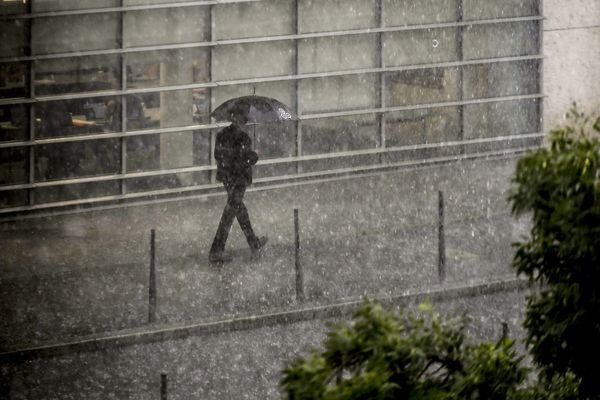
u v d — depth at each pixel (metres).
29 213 40.72
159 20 42.47
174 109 42.84
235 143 33.03
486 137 48.47
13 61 40.38
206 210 41.16
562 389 12.62
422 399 11.13
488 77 48.28
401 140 46.81
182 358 25.42
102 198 41.78
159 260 34.22
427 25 46.81
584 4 48.69
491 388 11.57
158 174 42.59
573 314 12.94
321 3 45.03
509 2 48.16
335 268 32.53
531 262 13.23
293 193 42.91
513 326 27.19
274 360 25.19
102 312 28.62
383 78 46.28
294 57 44.91
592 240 12.21
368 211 40.25
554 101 49.25
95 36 41.56
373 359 10.94
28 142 40.69
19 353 25.31
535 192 12.78
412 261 33.16
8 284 31.47
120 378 24.17
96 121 41.78
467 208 40.19
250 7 43.91
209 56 43.44
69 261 34.31
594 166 12.34
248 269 32.69
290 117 34.22
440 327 11.66
